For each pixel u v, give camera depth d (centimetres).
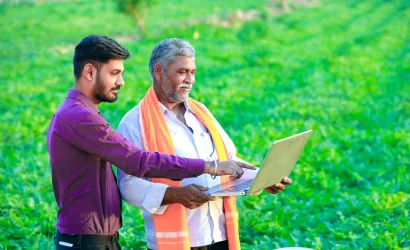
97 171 384
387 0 4197
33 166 987
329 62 2045
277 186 438
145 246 650
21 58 2178
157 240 411
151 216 425
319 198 802
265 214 743
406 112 1362
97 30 2816
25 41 2512
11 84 1700
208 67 1933
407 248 612
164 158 382
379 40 2588
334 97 1538
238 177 396
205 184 427
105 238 387
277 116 1343
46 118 1384
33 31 2733
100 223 384
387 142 1091
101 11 3406
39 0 3731
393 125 1246
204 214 423
